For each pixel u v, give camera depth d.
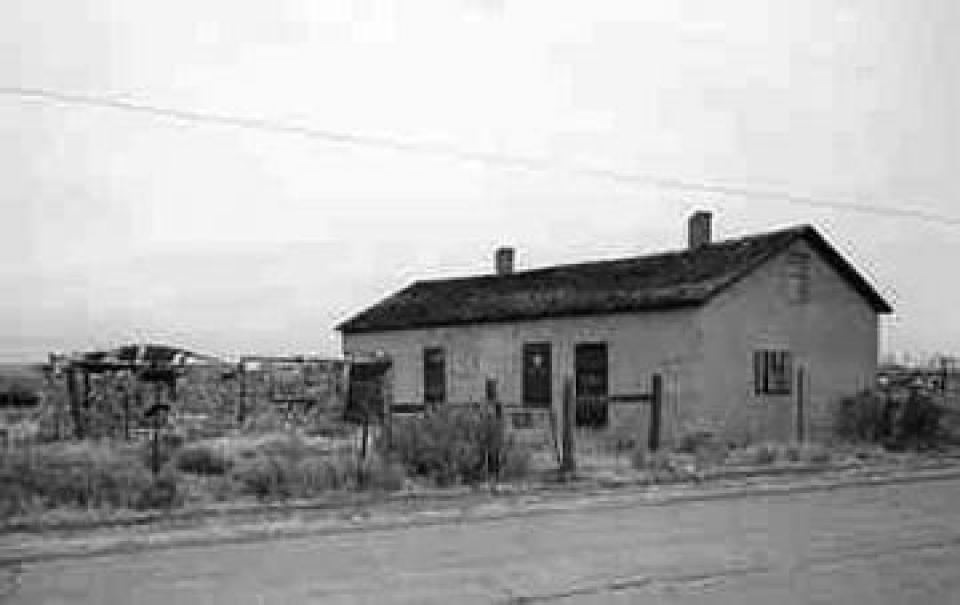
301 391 35.28
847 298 35.69
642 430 32.72
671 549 12.21
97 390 30.55
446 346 39.34
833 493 19.05
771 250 33.03
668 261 36.19
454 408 22.84
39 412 32.41
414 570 11.03
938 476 22.77
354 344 43.59
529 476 21.95
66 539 13.77
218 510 16.66
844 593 9.45
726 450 28.48
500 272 44.91
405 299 43.94
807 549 12.07
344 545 12.97
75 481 17.56
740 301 32.69
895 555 11.57
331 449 23.69
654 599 9.33
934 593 9.44
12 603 9.52
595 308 33.97
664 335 32.47
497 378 37.28
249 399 34.22
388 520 15.55
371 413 33.88
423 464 21.47
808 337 34.47
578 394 34.72
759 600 9.20
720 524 14.52
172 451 22.11
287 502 17.73
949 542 12.54
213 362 33.84
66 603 9.49
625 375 33.44
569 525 14.69
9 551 12.73
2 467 17.55
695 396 31.52
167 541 13.52
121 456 20.14
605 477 22.02
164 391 32.22
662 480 21.80
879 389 36.31
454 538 13.48
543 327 35.94
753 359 32.94
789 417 33.66
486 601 9.39
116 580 10.65
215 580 10.59
